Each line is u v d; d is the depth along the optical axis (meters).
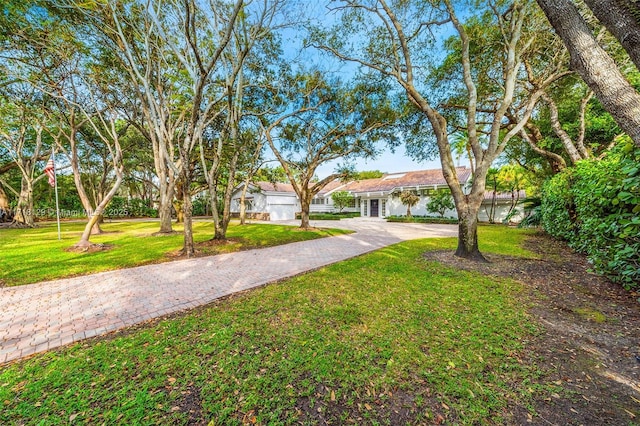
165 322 3.48
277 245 9.94
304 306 3.91
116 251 8.45
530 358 2.60
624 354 2.64
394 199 24.45
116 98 10.07
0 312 3.87
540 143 11.35
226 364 2.52
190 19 6.57
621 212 3.87
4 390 2.20
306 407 2.02
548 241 9.73
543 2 2.67
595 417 1.89
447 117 11.09
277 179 22.28
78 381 2.30
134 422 1.86
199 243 9.85
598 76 2.36
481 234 11.88
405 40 7.21
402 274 5.46
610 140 10.76
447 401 2.06
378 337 3.00
